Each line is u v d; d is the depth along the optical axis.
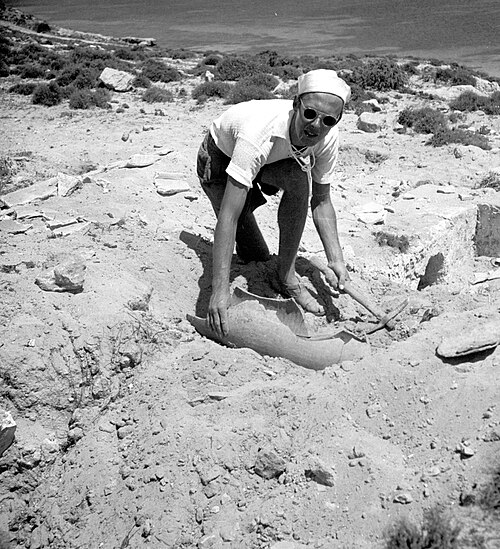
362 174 13.82
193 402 5.17
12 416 5.32
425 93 22.84
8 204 8.53
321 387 5.00
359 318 6.15
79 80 22.94
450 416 4.50
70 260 6.10
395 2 62.12
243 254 6.82
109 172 10.18
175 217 8.36
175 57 33.41
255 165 5.39
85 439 5.31
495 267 10.26
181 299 6.52
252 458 4.66
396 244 8.84
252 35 48.88
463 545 3.67
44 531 4.88
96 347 5.55
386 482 4.23
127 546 4.46
